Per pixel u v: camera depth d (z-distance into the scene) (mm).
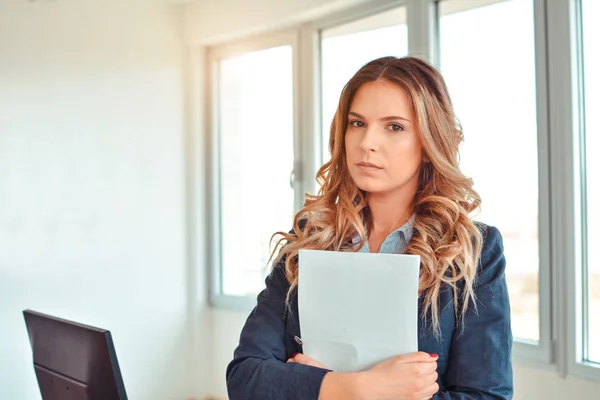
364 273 894
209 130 3508
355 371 914
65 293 2871
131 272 3158
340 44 2846
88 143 2969
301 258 952
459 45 2309
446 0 2342
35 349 1109
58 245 2844
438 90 972
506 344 927
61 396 1058
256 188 3303
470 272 932
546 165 2012
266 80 3227
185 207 3445
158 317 3297
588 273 1966
